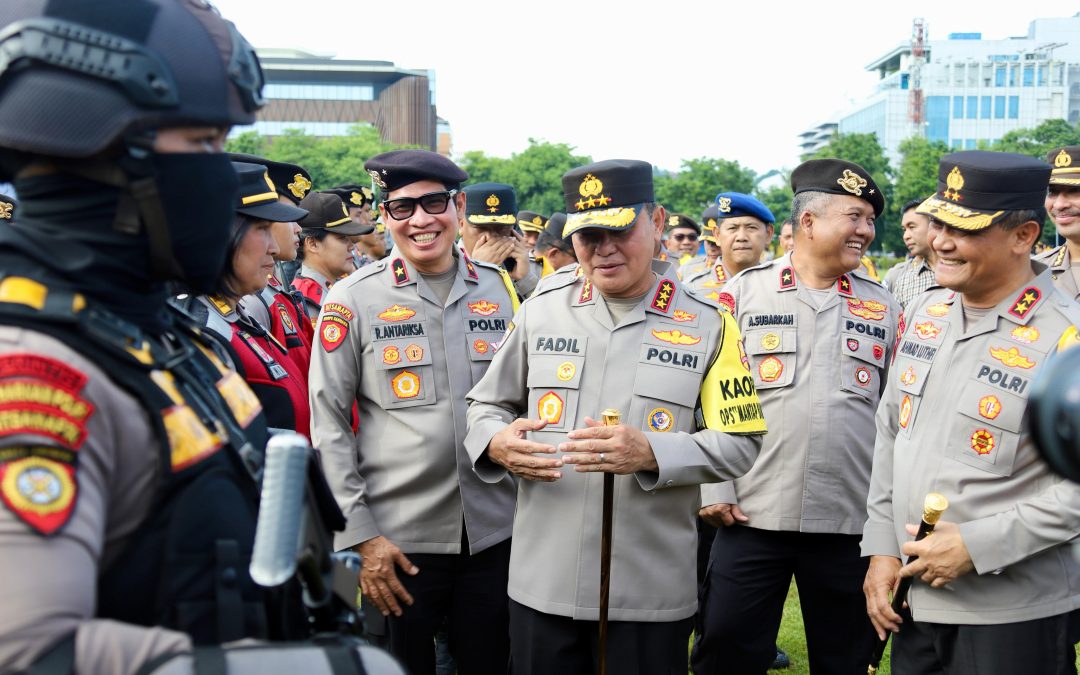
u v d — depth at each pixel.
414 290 3.85
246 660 1.20
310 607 1.48
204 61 1.36
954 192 3.09
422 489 3.73
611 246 3.12
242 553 1.39
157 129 1.32
